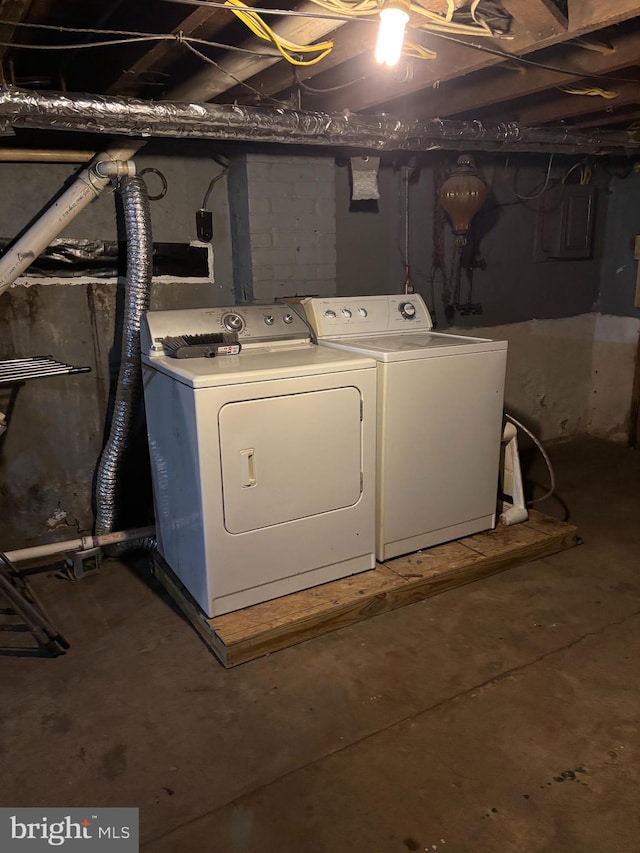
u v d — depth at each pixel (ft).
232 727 5.99
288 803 5.14
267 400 6.86
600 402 14.73
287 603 7.39
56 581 8.87
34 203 8.34
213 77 6.84
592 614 7.72
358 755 5.61
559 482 12.13
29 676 6.81
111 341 9.24
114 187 8.34
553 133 9.73
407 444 8.01
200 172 9.34
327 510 7.56
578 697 6.28
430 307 11.93
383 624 7.57
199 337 7.97
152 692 6.51
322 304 9.18
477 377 8.46
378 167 10.54
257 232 9.46
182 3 4.91
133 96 7.99
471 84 8.29
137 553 9.56
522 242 12.82
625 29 6.45
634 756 5.53
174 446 7.30
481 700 6.26
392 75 7.13
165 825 4.96
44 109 6.47
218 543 6.89
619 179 13.50
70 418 9.21
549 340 13.84
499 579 8.56
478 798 5.14
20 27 6.24
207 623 7.07
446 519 8.71
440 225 11.64
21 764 5.60
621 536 9.80
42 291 8.63
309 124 7.78
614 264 13.94
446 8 5.41
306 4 5.33
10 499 9.03
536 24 5.77
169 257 9.34
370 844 4.77
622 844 4.72
